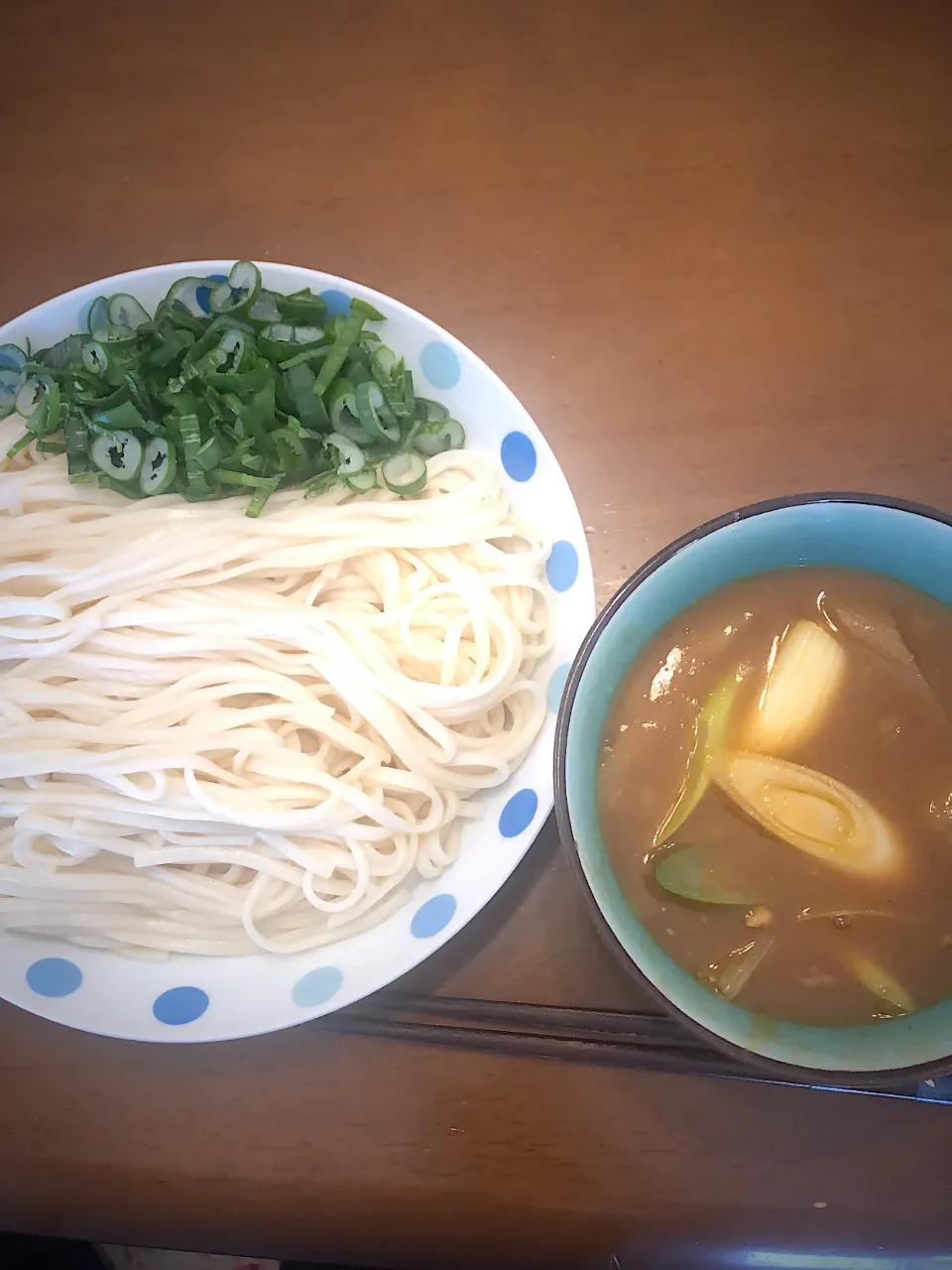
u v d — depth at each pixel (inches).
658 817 9.9
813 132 14.0
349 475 12.5
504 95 14.4
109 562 12.2
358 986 11.2
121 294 12.4
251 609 12.4
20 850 12.3
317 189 14.3
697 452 13.1
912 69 14.2
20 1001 11.6
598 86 14.4
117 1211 11.6
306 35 14.9
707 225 13.8
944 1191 11.0
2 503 12.8
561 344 13.5
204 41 15.0
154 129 14.7
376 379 12.5
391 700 12.4
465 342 13.6
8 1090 11.9
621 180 14.0
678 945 9.6
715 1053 11.2
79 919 12.4
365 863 12.2
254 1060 11.9
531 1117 11.4
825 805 9.8
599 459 13.2
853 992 9.4
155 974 12.3
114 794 12.3
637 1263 11.3
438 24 14.8
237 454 12.3
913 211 13.7
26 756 12.1
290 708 12.4
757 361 13.3
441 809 12.5
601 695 9.8
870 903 9.6
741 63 14.3
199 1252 11.9
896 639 10.0
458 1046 11.6
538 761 12.1
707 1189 11.2
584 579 12.0
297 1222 11.5
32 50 15.1
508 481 12.9
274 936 12.6
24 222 14.6
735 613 10.2
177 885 12.5
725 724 10.0
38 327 12.5
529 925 11.9
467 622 12.9
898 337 13.3
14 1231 12.0
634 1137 11.3
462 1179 11.3
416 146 14.3
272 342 12.4
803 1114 11.3
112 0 15.3
